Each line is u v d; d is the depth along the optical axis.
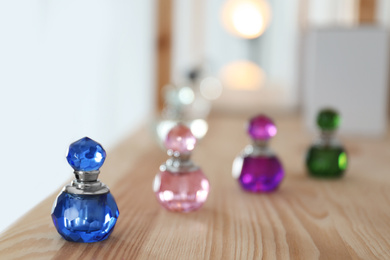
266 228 0.51
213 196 0.62
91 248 0.46
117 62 1.43
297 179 0.71
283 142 0.98
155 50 1.30
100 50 1.40
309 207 0.58
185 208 0.55
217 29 1.47
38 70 1.12
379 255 0.45
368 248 0.47
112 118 1.43
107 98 1.42
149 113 1.34
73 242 0.47
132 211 0.56
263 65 1.47
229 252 0.45
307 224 0.53
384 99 1.05
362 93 1.06
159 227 0.51
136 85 1.45
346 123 1.06
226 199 0.61
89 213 0.46
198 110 1.22
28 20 1.08
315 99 1.07
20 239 0.47
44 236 0.48
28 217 0.52
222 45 1.47
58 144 1.20
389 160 0.84
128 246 0.46
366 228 0.52
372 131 1.06
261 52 1.47
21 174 1.06
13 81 1.03
